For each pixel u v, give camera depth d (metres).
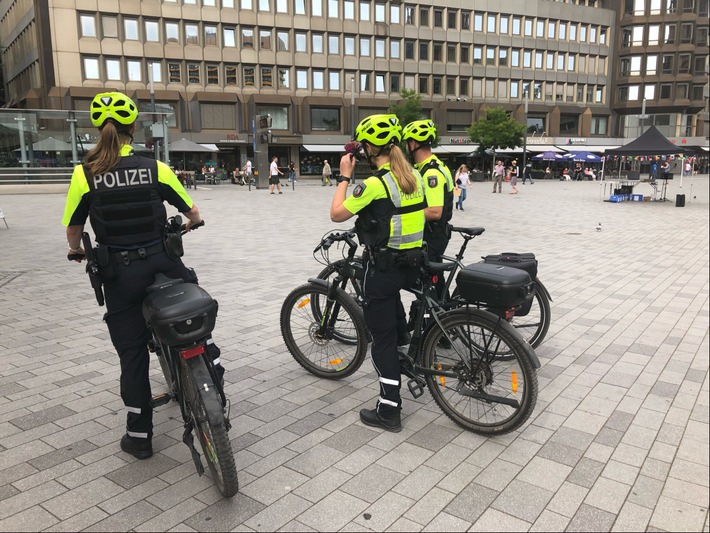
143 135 29.45
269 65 47.12
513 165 45.31
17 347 4.87
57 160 26.70
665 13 58.47
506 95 56.59
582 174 46.44
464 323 3.39
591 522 2.58
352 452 3.19
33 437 3.33
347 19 48.97
